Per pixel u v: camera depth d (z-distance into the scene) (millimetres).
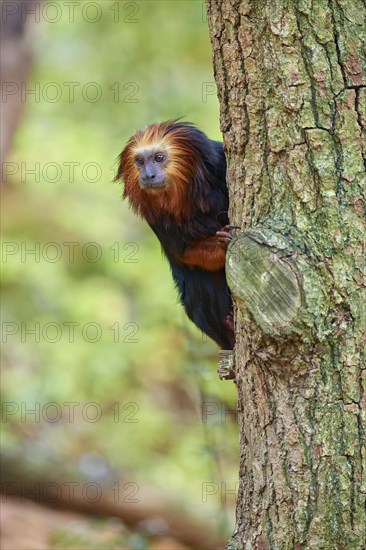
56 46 19562
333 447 5363
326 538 5363
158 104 18875
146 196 8133
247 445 5805
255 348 5352
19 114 16641
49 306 18453
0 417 17328
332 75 5465
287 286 5207
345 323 5316
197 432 17312
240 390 5852
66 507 13867
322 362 5332
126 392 18359
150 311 17469
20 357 18047
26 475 13805
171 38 19266
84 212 19391
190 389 13000
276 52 5555
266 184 5656
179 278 8805
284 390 5445
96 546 11688
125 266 18547
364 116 5449
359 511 5336
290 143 5527
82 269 19531
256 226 5547
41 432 18094
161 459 17250
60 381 17406
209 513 13250
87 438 17781
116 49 19500
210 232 7934
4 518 13461
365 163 5449
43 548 12789
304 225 5445
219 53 5840
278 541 5523
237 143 5797
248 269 5277
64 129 19312
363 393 5340
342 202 5434
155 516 13539
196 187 7902
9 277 18531
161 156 7980
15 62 16469
